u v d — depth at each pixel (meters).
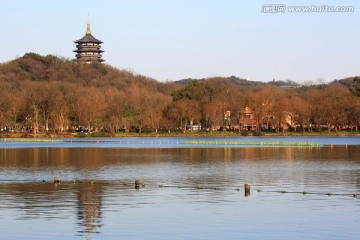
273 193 66.75
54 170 93.94
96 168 97.50
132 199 62.44
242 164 105.12
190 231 47.59
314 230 47.78
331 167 98.38
